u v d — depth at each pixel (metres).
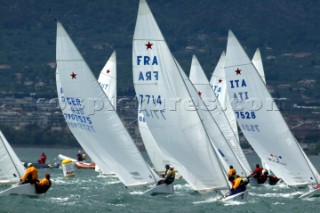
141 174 153.38
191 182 144.00
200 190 143.25
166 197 149.62
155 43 143.12
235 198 142.38
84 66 155.88
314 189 153.62
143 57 143.62
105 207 137.25
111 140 154.62
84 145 159.50
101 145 156.25
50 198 146.75
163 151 145.12
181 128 142.25
